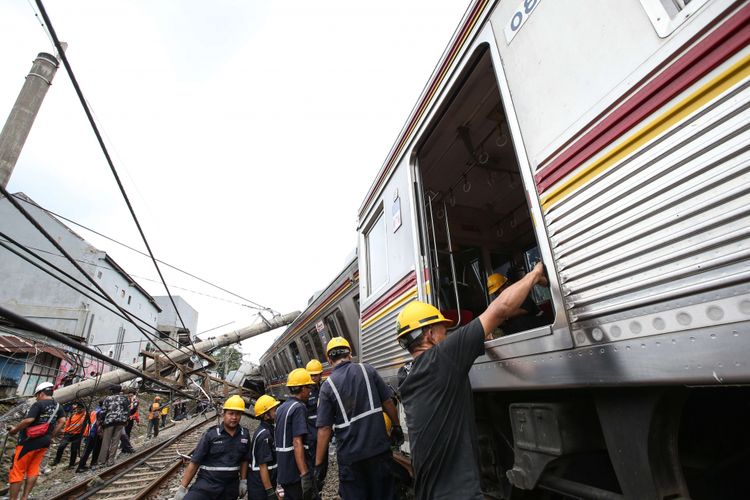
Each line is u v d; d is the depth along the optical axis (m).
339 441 2.68
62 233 19.44
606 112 1.44
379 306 3.88
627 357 1.27
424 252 2.97
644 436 1.31
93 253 21.08
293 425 3.44
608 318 1.36
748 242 0.99
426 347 1.78
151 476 6.80
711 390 1.78
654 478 1.26
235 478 3.61
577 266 1.51
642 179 1.28
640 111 1.31
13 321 1.41
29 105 6.31
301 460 3.28
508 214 4.79
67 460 9.55
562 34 1.68
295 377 3.86
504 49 2.06
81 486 6.23
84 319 18.61
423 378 1.58
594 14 1.54
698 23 1.16
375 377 2.87
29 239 18.14
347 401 2.70
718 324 1.03
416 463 1.52
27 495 5.39
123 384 15.01
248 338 18.58
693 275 1.10
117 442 8.38
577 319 1.49
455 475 1.43
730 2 1.08
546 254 1.67
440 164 3.93
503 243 4.87
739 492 1.77
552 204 1.66
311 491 3.22
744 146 1.02
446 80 2.67
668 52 1.24
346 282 6.30
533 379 1.70
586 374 1.43
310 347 9.01
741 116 1.03
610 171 1.40
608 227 1.39
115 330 23.19
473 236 4.72
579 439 1.69
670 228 1.18
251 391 11.27
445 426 1.49
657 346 1.19
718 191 1.06
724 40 1.09
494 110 3.16
